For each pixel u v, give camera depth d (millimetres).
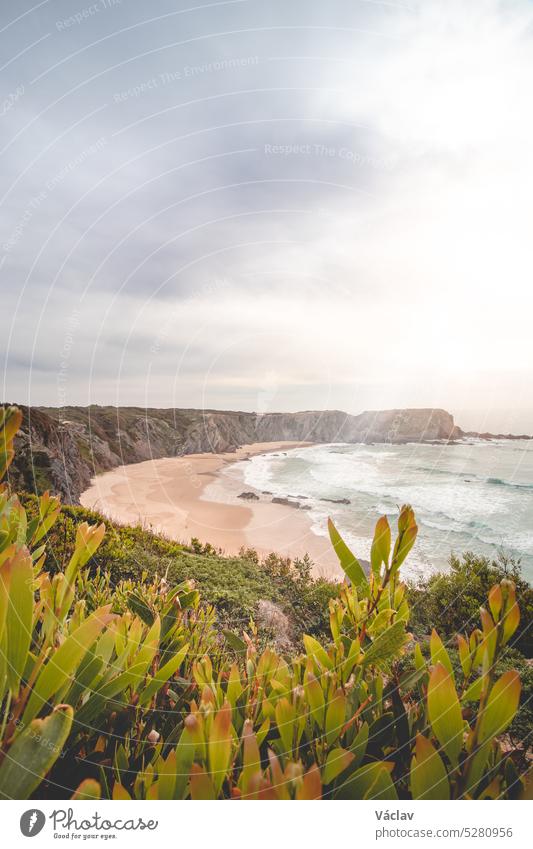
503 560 1901
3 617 330
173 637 622
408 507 472
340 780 378
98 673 421
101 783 375
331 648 501
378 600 487
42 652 389
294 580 3645
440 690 356
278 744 412
